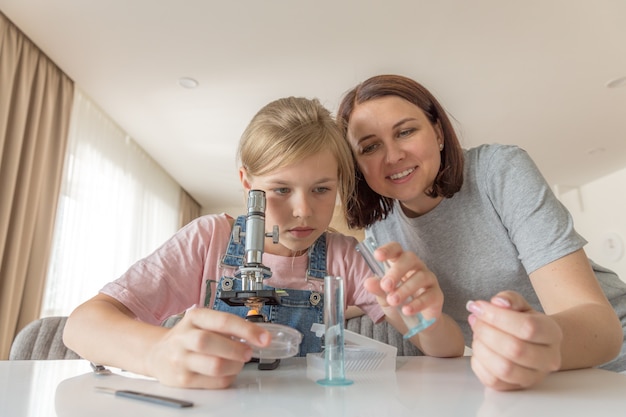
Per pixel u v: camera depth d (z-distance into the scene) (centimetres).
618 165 399
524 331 41
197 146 352
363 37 221
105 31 218
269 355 45
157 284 77
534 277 72
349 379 49
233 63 242
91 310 62
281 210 76
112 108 295
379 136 85
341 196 88
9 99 214
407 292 49
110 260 316
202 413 34
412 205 98
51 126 249
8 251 214
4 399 39
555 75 259
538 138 341
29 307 226
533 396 40
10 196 213
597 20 213
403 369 57
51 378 49
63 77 255
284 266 90
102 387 44
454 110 297
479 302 46
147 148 358
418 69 249
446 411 35
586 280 65
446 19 210
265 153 76
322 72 250
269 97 277
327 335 49
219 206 524
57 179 248
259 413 34
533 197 77
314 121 81
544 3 202
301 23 211
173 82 262
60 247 261
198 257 85
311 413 34
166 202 422
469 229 93
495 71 254
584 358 53
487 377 43
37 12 207
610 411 35
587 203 444
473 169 93
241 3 197
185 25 212
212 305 82
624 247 402
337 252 96
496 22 213
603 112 303
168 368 44
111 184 318
